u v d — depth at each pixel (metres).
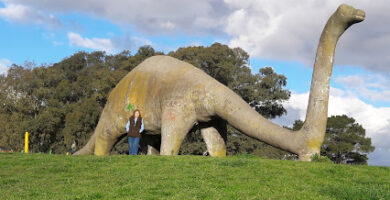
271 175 8.92
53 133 43.91
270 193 7.30
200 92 14.16
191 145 35.31
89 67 53.56
